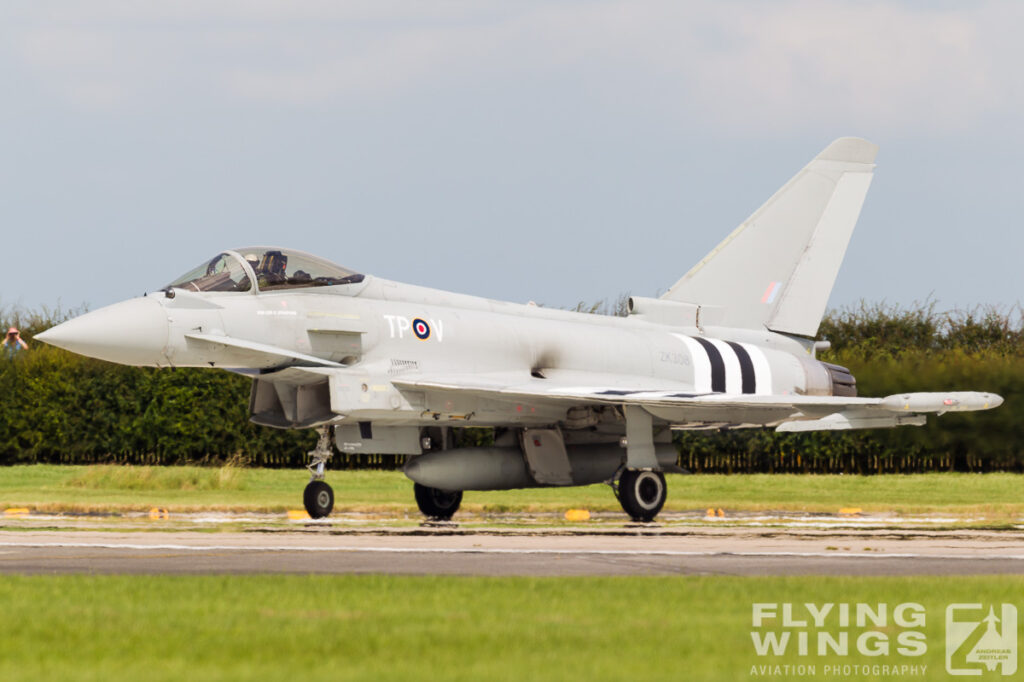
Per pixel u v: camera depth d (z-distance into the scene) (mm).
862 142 82875
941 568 38125
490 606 28547
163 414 103125
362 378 63062
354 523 59250
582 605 28781
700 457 106375
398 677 21562
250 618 26859
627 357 73125
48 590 30578
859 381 107688
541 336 70750
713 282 79562
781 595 30438
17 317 120500
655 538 49781
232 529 53188
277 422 65750
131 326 59875
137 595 29797
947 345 127188
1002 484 92312
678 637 25281
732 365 76375
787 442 104812
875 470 105812
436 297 69562
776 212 81062
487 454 66812
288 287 64062
